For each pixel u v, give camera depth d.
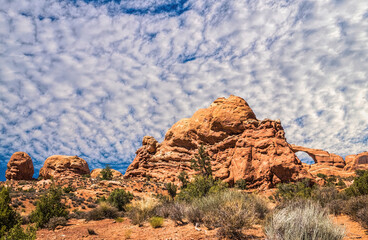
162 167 68.75
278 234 4.02
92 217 13.57
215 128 65.44
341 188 38.38
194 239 5.67
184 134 71.81
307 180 31.95
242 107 64.50
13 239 4.50
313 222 4.10
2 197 8.94
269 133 53.84
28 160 83.56
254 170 49.97
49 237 7.82
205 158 54.69
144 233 7.39
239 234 5.58
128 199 22.58
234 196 8.28
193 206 8.71
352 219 7.68
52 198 12.84
